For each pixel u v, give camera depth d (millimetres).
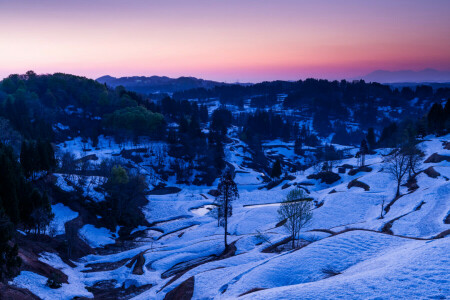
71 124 199875
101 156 152875
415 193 75812
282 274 33000
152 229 92375
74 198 87438
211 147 178625
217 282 36250
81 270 57156
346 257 34688
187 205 112312
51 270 48781
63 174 100312
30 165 82125
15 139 116812
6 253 36656
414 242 36344
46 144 89375
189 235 79125
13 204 54000
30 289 39375
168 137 182125
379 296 21031
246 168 179000
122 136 182625
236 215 91312
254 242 60219
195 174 159875
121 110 198125
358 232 41500
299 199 60469
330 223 73125
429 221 53969
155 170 156500
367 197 87188
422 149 122875
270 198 115000
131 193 98875
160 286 42844
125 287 48031
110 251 73062
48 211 63156
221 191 61656
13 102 181125
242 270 37562
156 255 59719
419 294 20359
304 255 35812
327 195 95750
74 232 68312
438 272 22438
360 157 148250
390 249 35438
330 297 21953
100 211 89188
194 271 43438
